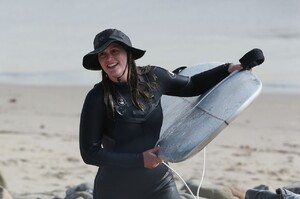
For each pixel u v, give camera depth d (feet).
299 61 128.88
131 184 27.66
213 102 27.45
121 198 27.84
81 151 27.12
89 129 26.86
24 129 77.87
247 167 60.90
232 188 43.16
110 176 27.76
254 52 28.58
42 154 63.93
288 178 57.11
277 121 87.35
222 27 168.35
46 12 198.39
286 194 32.96
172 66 127.13
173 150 26.16
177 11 193.57
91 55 26.68
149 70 27.99
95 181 28.53
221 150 68.90
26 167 58.29
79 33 169.68
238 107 26.32
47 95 106.83
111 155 26.73
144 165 26.58
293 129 82.43
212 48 142.92
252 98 26.53
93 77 123.65
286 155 67.21
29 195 47.24
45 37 164.14
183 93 29.19
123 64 26.99
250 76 27.91
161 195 27.94
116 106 27.07
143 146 27.50
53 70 129.39
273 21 173.06
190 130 26.68
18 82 119.14
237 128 82.12
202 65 31.12
